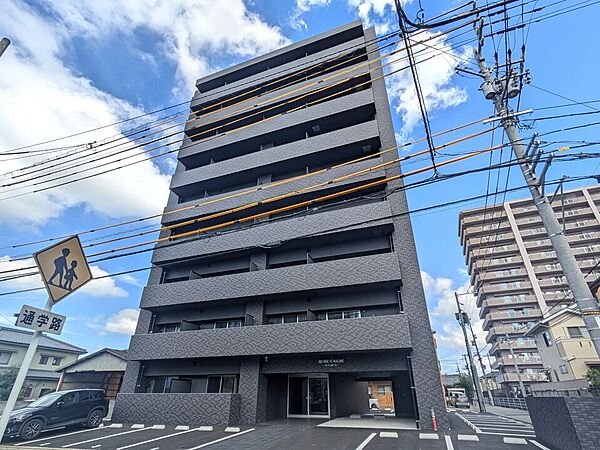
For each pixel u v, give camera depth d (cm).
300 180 1521
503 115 618
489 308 3816
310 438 805
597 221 3728
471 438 771
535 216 4059
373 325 1077
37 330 324
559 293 3528
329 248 1385
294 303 1310
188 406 1146
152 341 1328
